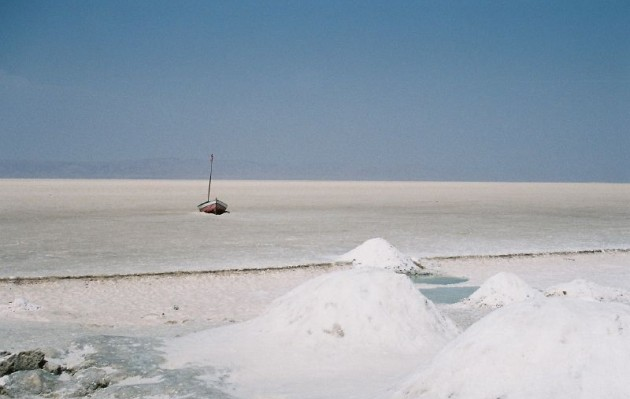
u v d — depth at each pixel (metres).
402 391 5.66
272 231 27.36
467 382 5.24
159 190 75.69
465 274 17.64
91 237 24.47
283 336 8.36
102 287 14.66
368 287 8.95
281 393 6.38
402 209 43.47
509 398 4.88
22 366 7.18
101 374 6.96
